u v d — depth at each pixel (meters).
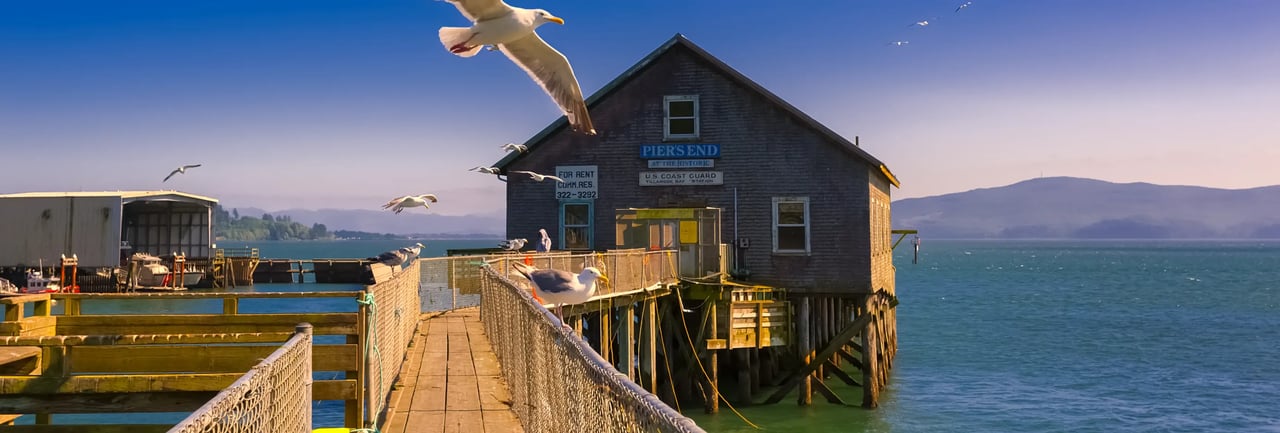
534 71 6.79
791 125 27.61
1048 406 25.47
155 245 63.66
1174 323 48.75
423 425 9.41
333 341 29.33
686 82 28.20
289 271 64.38
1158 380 29.78
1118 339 41.00
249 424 5.14
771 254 27.52
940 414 24.23
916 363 33.41
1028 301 65.62
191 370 9.04
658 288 23.88
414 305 17.08
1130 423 23.58
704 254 27.05
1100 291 78.12
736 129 27.94
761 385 27.38
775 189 27.62
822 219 27.31
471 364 13.24
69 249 52.25
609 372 4.59
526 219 28.64
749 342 24.17
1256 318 52.03
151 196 55.31
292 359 6.67
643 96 28.38
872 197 27.81
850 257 27.03
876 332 28.17
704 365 24.33
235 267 60.66
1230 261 170.88
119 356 8.91
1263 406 25.73
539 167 28.69
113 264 52.19
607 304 20.89
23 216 52.50
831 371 28.45
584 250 26.84
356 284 65.19
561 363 6.40
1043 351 36.72
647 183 28.20
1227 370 31.95
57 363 8.73
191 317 9.93
